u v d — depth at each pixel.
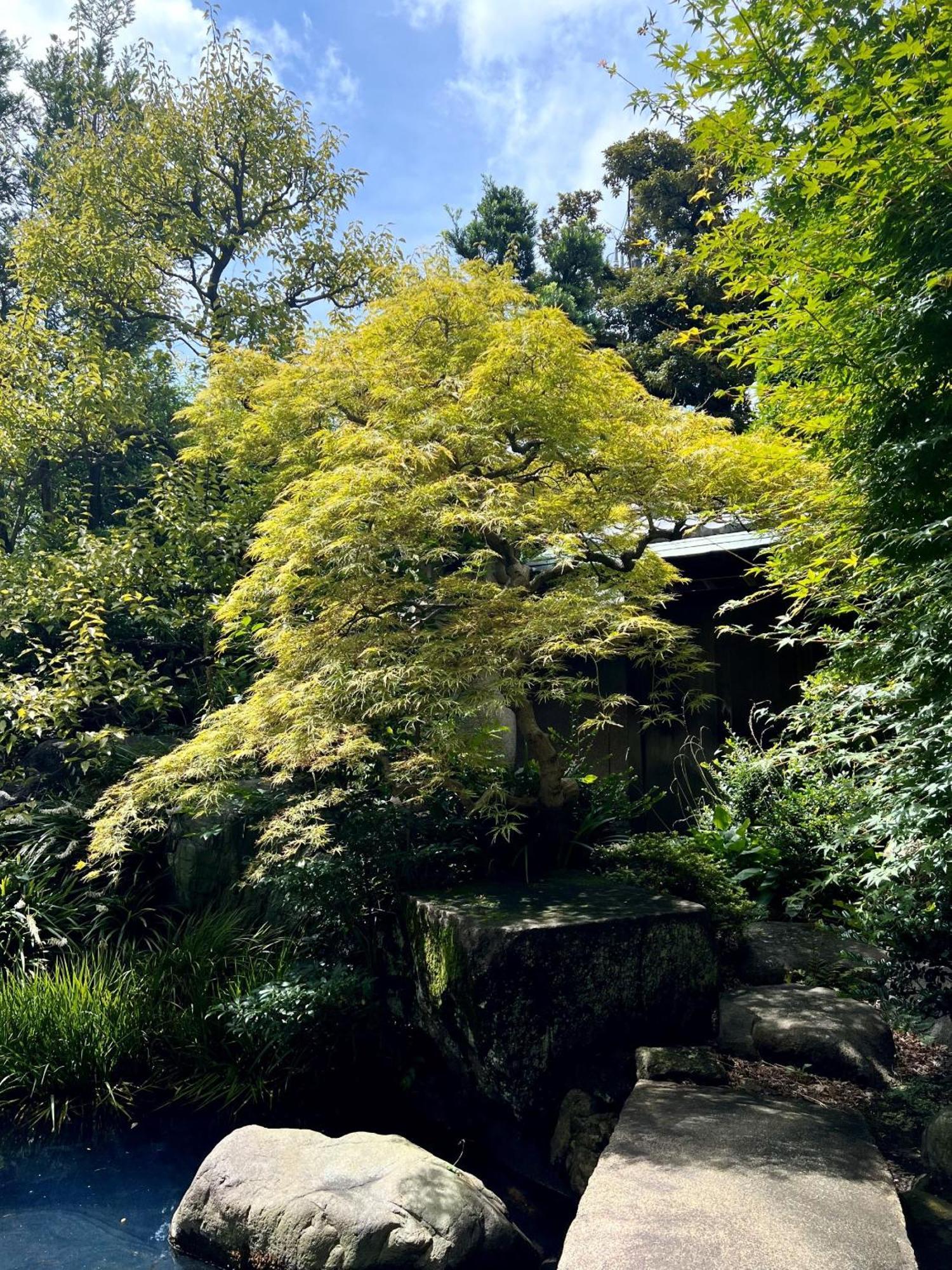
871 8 3.75
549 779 5.78
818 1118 3.55
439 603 5.27
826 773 6.32
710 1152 3.23
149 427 12.02
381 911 5.54
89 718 9.05
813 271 3.93
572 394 5.34
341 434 5.55
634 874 5.53
